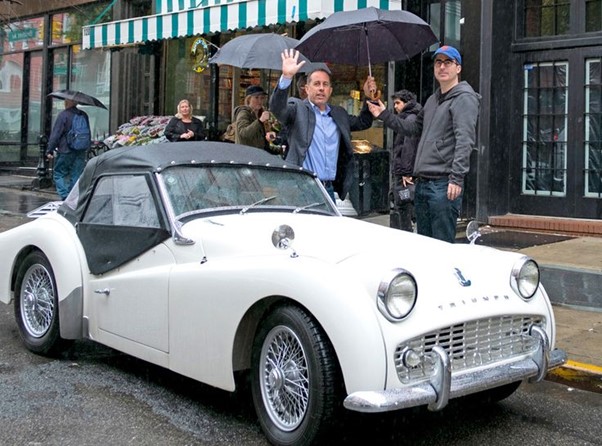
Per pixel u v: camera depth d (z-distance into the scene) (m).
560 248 9.38
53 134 13.04
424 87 11.56
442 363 3.69
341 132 6.86
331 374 3.74
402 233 4.73
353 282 3.76
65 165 13.20
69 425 4.34
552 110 10.98
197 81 15.01
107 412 4.55
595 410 4.79
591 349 5.61
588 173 10.72
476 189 11.18
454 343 3.91
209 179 5.18
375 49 7.21
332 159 6.79
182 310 4.50
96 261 5.23
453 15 11.43
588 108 10.68
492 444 4.19
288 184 5.49
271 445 4.07
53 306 5.51
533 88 11.13
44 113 19.67
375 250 4.10
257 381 4.16
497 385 3.98
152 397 4.84
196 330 4.41
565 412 4.74
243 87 14.03
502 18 11.07
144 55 16.19
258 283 4.05
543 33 11.05
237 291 4.16
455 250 4.41
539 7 11.06
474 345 4.00
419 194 6.31
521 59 11.19
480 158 11.09
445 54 6.00
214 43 14.49
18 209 13.38
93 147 15.45
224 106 14.39
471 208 11.27
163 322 4.65
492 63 11.01
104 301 5.18
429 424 4.48
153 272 4.77
